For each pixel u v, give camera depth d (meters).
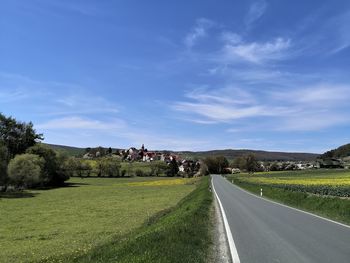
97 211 40.44
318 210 28.12
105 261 9.96
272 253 12.25
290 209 29.33
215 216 24.45
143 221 28.97
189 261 10.18
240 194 53.22
